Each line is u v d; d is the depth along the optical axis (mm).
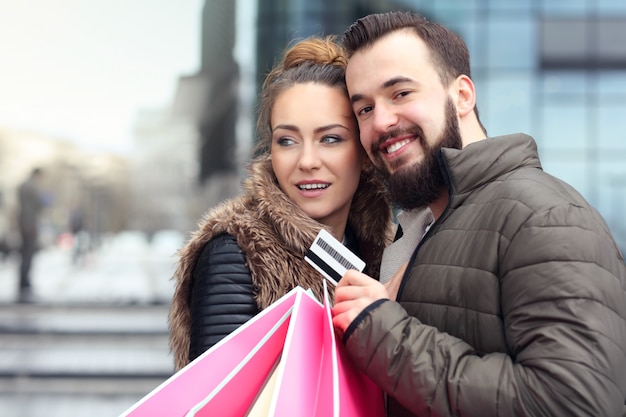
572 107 17000
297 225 1477
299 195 1623
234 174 21172
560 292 1058
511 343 1108
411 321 1156
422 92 1338
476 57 16953
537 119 17016
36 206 11516
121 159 33000
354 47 1400
